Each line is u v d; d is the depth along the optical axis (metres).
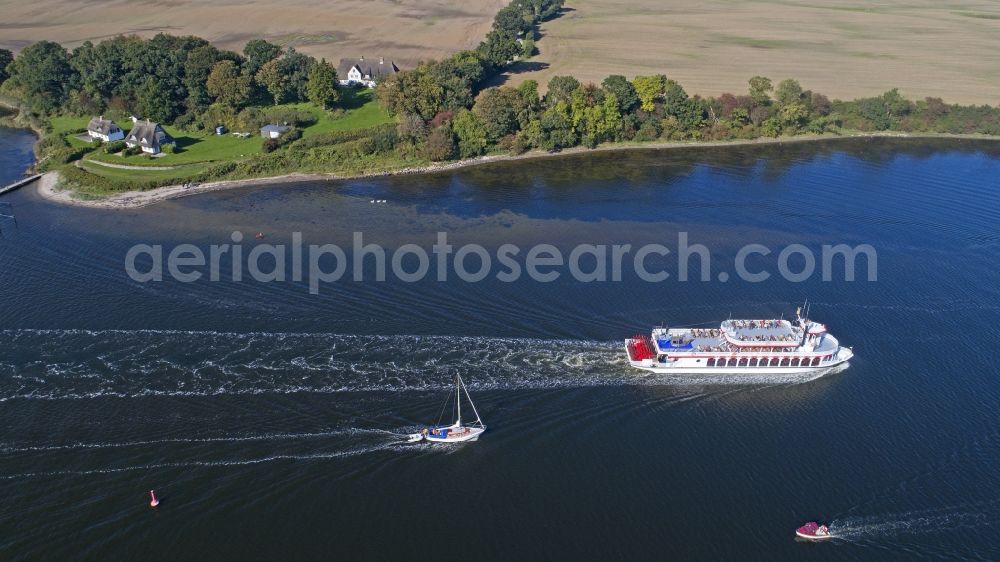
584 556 104.38
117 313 157.75
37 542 103.69
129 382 135.88
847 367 148.75
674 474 120.06
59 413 127.50
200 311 159.75
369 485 115.75
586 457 123.12
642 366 144.62
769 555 106.00
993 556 106.62
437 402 134.12
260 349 146.75
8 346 144.75
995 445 127.62
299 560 102.12
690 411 135.25
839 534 109.75
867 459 124.31
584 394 138.38
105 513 108.69
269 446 122.56
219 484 114.62
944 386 142.88
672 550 106.00
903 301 173.50
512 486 116.50
